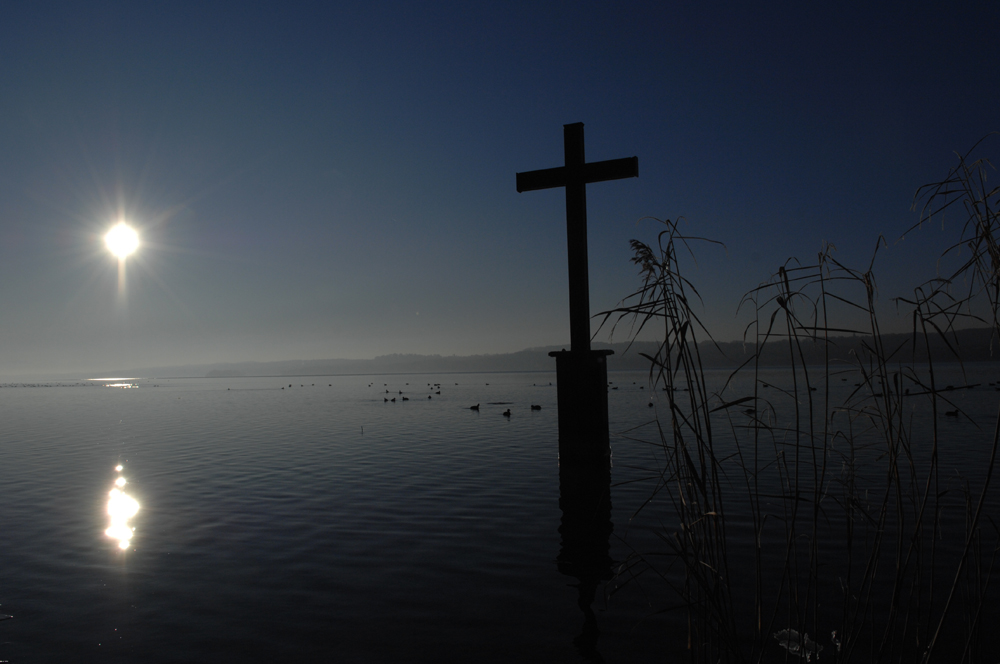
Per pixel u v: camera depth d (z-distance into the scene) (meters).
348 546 6.82
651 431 16.38
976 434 14.97
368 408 33.47
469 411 29.25
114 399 52.09
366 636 4.48
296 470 12.18
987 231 2.90
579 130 11.23
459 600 5.15
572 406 10.98
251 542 7.03
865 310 3.17
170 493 10.00
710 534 3.23
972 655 3.32
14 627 4.70
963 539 6.23
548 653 4.16
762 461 10.78
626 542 6.75
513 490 9.73
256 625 4.69
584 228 11.20
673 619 4.65
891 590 4.98
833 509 7.52
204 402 44.94
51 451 15.93
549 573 5.80
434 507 8.66
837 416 16.41
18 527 7.82
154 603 5.16
